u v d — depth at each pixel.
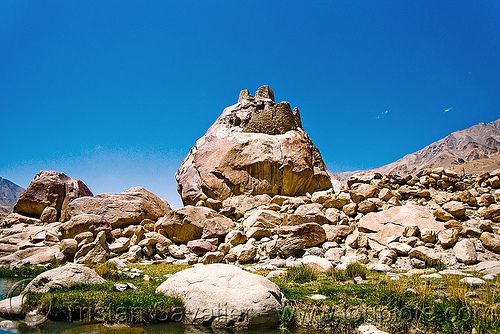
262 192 23.03
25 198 23.75
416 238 14.40
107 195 20.88
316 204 19.38
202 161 25.23
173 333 7.01
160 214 21.39
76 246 15.80
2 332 6.96
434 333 6.99
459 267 12.25
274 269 13.59
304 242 15.17
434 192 19.77
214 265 9.27
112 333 6.95
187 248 16.75
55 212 23.72
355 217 17.78
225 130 26.59
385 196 18.59
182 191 25.03
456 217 16.03
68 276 9.34
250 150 23.95
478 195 18.39
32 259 15.45
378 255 14.30
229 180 23.25
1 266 15.30
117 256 16.27
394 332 7.14
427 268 12.58
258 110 28.05
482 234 13.70
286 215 18.08
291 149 24.09
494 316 6.97
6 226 22.94
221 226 17.64
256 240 17.03
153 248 16.78
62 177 25.75
